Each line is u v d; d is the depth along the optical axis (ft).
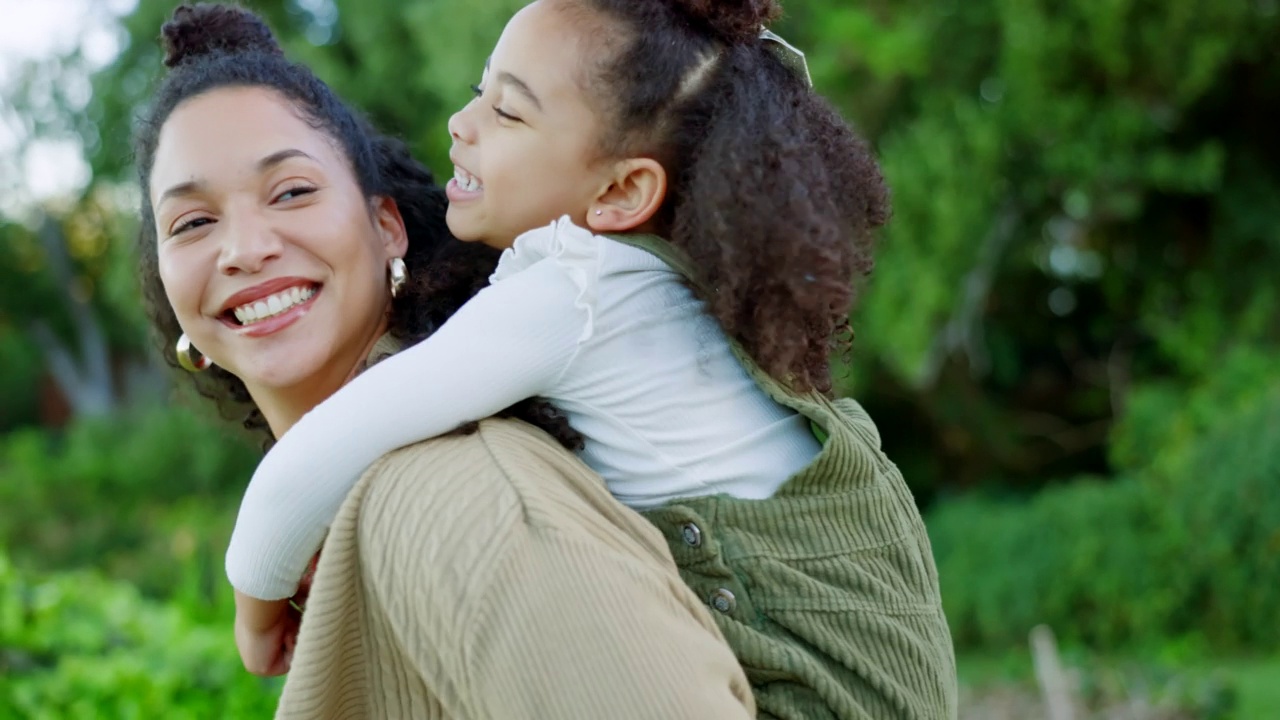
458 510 3.58
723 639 3.77
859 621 4.06
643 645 3.38
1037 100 30.83
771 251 4.08
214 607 12.89
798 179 4.14
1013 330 40.45
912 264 29.63
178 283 4.64
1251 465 24.38
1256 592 23.98
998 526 28.78
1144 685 18.53
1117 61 30.53
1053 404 41.52
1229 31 30.81
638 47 4.40
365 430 3.89
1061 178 31.91
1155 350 38.04
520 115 4.50
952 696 4.41
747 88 4.33
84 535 38.65
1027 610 26.91
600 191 4.49
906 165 29.71
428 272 4.84
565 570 3.44
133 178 5.69
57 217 58.34
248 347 4.66
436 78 28.91
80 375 67.92
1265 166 35.73
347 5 32.71
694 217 4.27
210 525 38.09
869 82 30.68
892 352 31.35
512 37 4.58
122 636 11.21
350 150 4.95
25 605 10.91
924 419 40.93
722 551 4.01
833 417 4.24
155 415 45.44
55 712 9.85
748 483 4.17
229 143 4.62
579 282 4.05
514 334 4.00
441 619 3.48
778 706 3.92
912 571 4.34
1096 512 27.02
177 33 5.19
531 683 3.34
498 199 4.58
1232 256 34.73
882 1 31.40
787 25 30.71
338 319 4.74
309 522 3.98
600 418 4.11
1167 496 25.99
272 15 35.37
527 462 3.77
